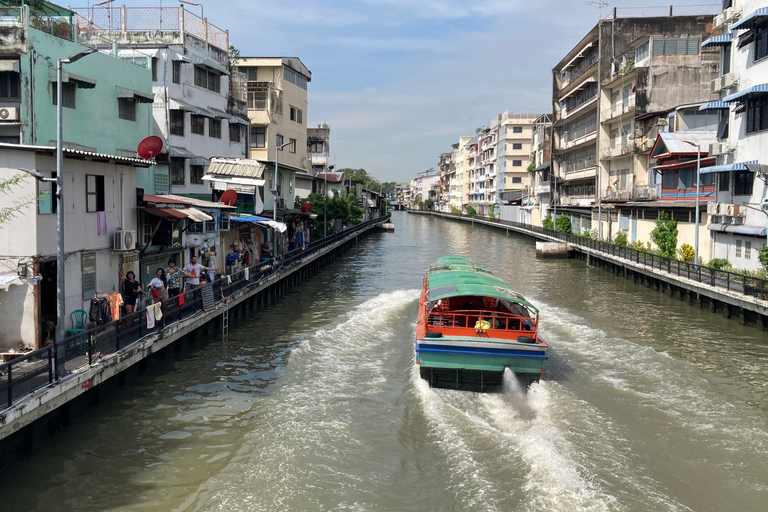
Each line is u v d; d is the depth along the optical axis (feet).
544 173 229.45
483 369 44.57
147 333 47.14
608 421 39.22
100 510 29.53
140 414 41.22
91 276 49.21
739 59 81.10
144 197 61.52
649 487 30.76
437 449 35.83
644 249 115.85
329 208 162.20
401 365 53.31
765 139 74.43
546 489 30.09
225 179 84.43
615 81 148.05
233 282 73.15
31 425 33.86
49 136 54.03
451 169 467.11
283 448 36.19
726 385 48.01
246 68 135.85
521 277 115.85
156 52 77.00
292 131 142.61
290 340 62.18
